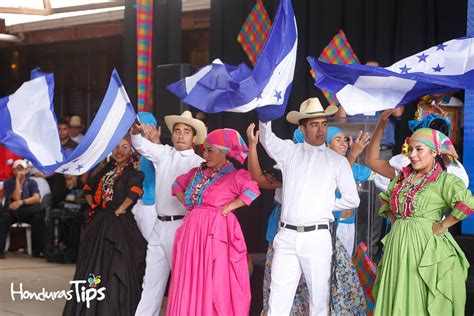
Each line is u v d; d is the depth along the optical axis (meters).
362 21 8.93
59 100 15.11
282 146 5.90
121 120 6.16
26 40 14.88
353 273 5.95
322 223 5.72
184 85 5.64
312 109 5.84
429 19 8.30
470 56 5.58
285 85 5.65
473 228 7.00
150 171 7.46
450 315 5.21
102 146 6.12
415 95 5.73
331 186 5.77
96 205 6.92
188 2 11.77
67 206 11.08
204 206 6.07
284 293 5.74
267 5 9.55
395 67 5.75
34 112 5.97
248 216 9.34
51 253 11.13
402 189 5.43
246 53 9.73
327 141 6.37
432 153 5.34
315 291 5.70
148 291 6.61
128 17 10.37
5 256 11.81
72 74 14.91
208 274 5.88
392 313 5.28
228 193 6.03
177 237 6.16
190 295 5.93
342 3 9.10
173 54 9.39
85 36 14.14
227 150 6.07
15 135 5.88
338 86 5.65
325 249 5.70
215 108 5.51
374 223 7.05
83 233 6.83
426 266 5.19
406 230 5.34
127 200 6.70
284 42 5.59
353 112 5.63
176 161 6.64
